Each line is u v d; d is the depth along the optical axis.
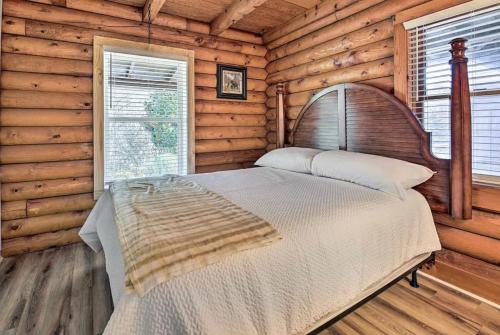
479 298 1.92
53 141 2.85
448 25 2.20
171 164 3.55
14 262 2.55
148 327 0.97
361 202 1.79
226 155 3.97
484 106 2.05
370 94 2.71
